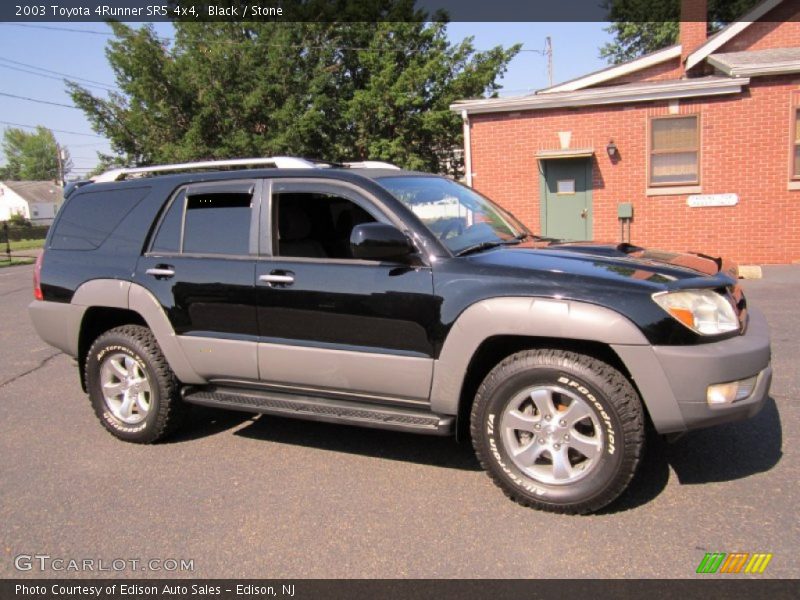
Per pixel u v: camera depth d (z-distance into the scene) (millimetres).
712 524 3223
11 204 83562
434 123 22594
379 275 3729
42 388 6207
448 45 24828
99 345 4660
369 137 23703
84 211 4898
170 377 4523
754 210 12180
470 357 3502
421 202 4027
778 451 4016
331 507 3600
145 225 4570
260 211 4168
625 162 12648
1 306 11812
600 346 3381
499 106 12953
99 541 3332
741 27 14602
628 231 12805
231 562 3100
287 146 22219
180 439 4727
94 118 24484
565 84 18078
